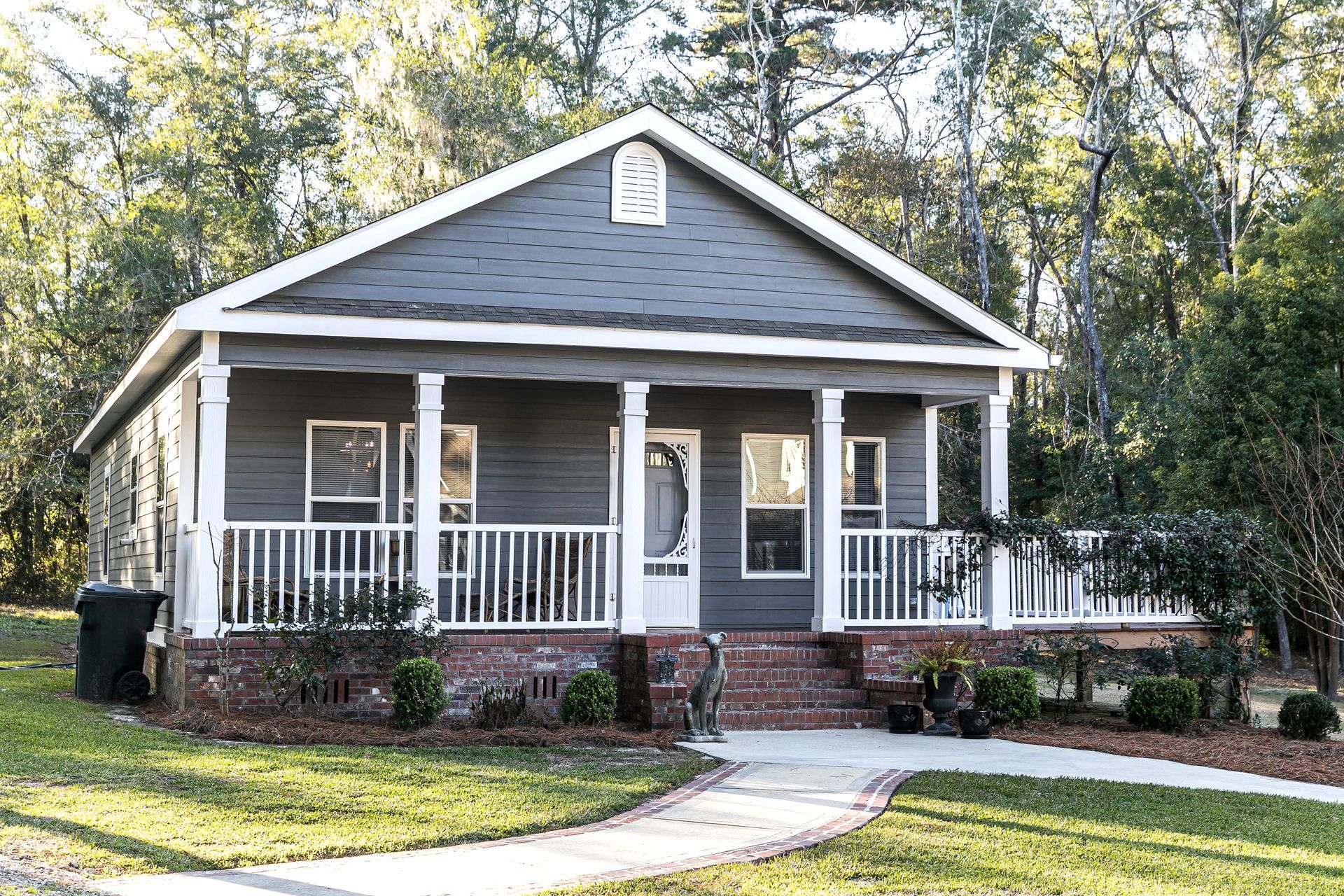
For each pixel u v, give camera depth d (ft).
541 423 53.11
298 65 136.15
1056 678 49.98
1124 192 130.00
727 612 55.21
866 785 33.06
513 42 136.56
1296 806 32.09
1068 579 53.11
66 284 122.62
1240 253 92.68
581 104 140.56
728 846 25.95
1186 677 48.96
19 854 23.15
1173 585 51.42
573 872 23.54
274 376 49.67
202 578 41.83
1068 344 130.00
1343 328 83.15
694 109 140.15
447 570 51.24
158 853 23.79
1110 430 115.14
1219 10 119.75
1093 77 127.95
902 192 125.29
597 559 53.31
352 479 50.65
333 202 132.57
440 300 47.65
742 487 55.83
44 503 122.21
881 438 58.18
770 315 51.57
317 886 22.02
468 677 44.14
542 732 40.16
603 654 46.01
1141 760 39.75
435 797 29.68
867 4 135.03
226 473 48.88
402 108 103.71
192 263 120.88
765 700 46.03
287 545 49.52
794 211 51.29
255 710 41.60
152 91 132.87
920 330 53.06
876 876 23.93
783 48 136.77
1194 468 86.02
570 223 49.52
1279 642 106.22
